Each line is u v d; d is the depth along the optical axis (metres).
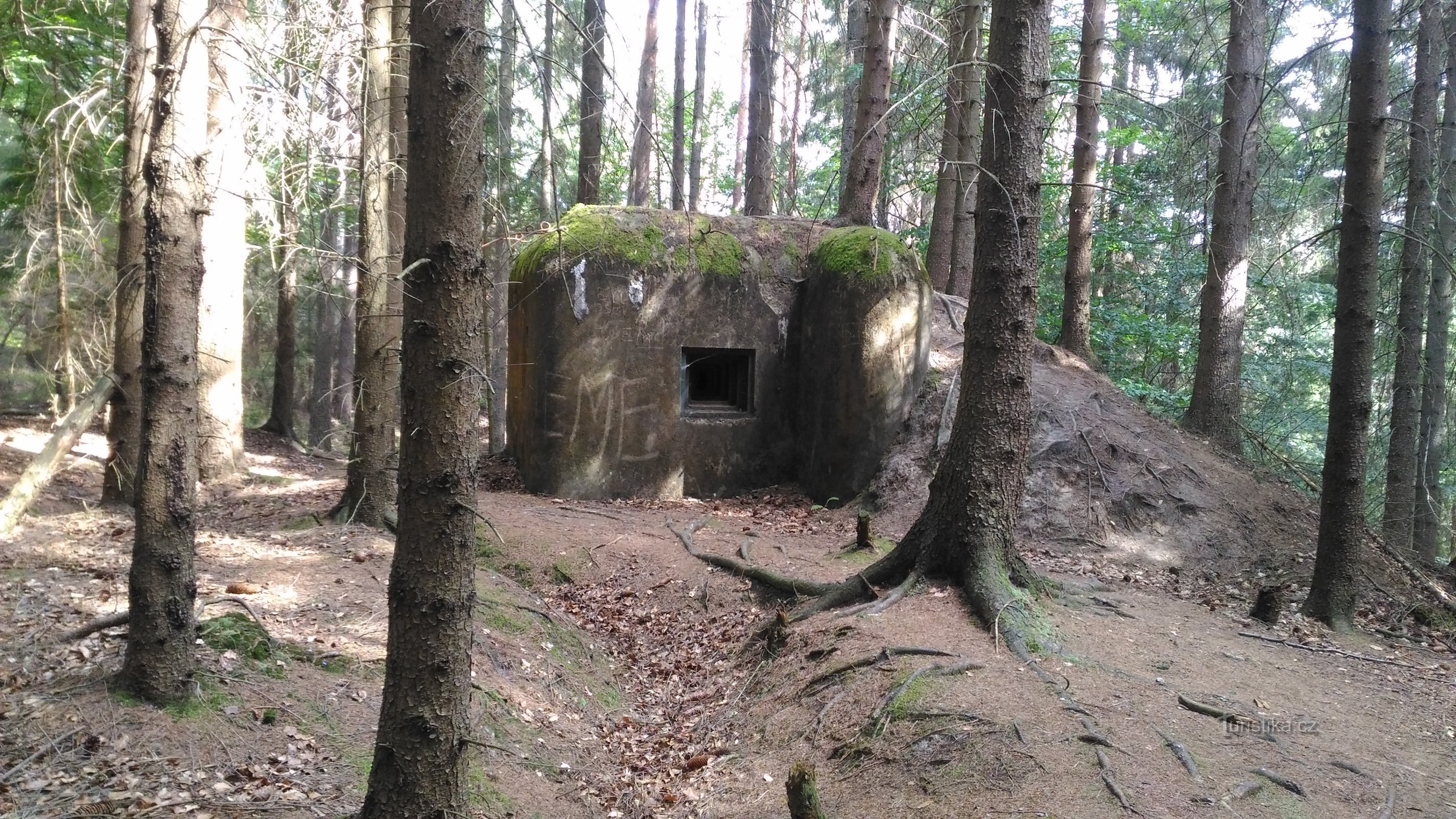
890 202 15.89
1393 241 13.35
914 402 12.91
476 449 3.88
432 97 3.66
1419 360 12.07
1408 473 12.03
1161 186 14.88
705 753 6.54
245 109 6.29
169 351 4.74
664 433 12.97
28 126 13.68
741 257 13.45
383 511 9.73
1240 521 11.20
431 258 3.68
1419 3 10.10
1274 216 13.72
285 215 9.66
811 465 13.07
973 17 12.48
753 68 18.80
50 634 5.68
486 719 6.08
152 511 4.85
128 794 4.23
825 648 7.00
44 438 14.41
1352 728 5.98
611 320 12.66
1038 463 11.58
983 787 4.95
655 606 9.34
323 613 6.88
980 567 7.36
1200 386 13.62
